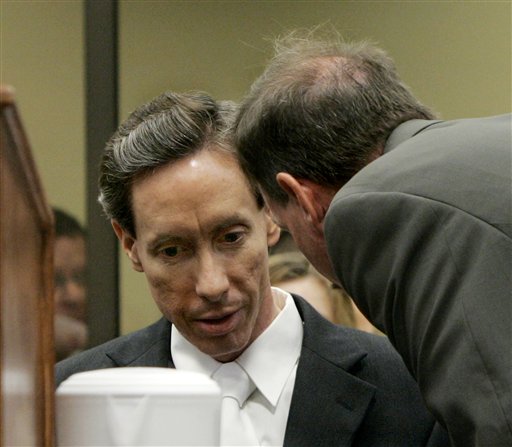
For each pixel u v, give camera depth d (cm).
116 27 560
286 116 259
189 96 296
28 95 562
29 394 173
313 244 271
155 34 559
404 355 242
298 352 307
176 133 283
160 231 284
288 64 270
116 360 313
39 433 187
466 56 550
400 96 262
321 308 506
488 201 225
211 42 556
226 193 283
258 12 554
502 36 548
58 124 564
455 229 225
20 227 163
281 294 322
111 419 188
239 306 290
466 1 548
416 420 297
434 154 238
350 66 262
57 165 564
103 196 302
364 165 256
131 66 561
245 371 301
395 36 550
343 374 301
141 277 565
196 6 557
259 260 291
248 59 554
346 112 256
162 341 315
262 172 270
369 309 245
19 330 161
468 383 217
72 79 562
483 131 242
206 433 187
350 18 550
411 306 231
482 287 218
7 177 147
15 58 562
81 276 563
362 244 238
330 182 259
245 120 270
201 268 286
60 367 316
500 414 212
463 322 218
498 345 214
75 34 561
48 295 197
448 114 553
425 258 229
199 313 290
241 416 298
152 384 188
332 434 293
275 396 300
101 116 562
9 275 149
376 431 297
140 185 287
